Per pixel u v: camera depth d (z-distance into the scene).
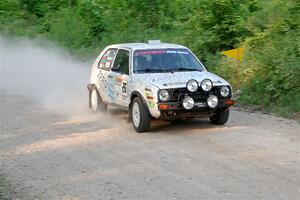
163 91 14.09
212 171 11.04
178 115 14.31
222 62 21.70
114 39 31.14
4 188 10.48
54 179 10.95
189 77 14.88
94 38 34.34
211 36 24.12
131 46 16.59
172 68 15.79
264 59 19.34
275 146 12.88
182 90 14.25
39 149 13.50
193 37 25.27
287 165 11.27
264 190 9.77
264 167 11.18
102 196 9.79
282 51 18.80
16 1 44.94
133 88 15.15
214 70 22.12
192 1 31.42
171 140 13.88
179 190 9.94
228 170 11.06
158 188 10.10
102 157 12.50
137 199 9.55
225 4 24.16
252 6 26.62
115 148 13.30
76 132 15.34
